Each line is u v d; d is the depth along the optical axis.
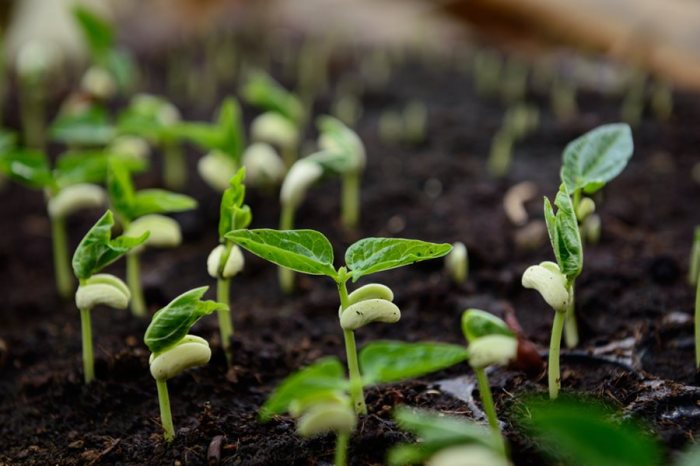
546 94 0.91
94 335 0.50
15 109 0.88
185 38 1.14
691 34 1.00
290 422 0.42
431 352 0.34
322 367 0.33
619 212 0.61
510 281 0.53
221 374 0.46
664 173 0.70
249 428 0.42
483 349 0.35
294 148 0.74
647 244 0.57
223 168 0.60
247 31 1.16
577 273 0.39
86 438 0.43
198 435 0.42
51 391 0.46
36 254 0.63
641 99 0.87
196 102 0.90
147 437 0.43
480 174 0.71
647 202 0.64
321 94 0.92
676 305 0.50
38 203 0.72
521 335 0.38
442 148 0.78
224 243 0.44
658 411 0.41
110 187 0.46
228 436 0.42
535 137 0.80
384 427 0.40
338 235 0.62
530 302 0.52
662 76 0.96
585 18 1.04
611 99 0.89
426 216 0.64
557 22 1.06
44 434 0.44
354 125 0.85
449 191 0.68
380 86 0.95
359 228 0.63
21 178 0.51
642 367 0.45
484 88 0.94
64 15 1.12
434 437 0.34
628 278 0.53
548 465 0.38
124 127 0.59
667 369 0.45
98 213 0.69
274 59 1.05
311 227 0.63
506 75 0.98
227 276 0.44
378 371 0.34
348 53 1.07
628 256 0.55
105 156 0.52
